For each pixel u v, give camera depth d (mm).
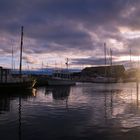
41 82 84438
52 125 17562
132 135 14688
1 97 40906
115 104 29984
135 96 42281
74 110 24875
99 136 14500
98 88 71625
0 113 23312
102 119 19625
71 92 53531
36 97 40969
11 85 50031
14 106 28797
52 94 47750
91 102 32469
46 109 25891
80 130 15977
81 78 133625
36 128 16656
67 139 13977
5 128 16688
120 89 65750
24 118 20469
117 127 16719
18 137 14422
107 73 131750
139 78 140000
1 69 50750
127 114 22062
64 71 104875
